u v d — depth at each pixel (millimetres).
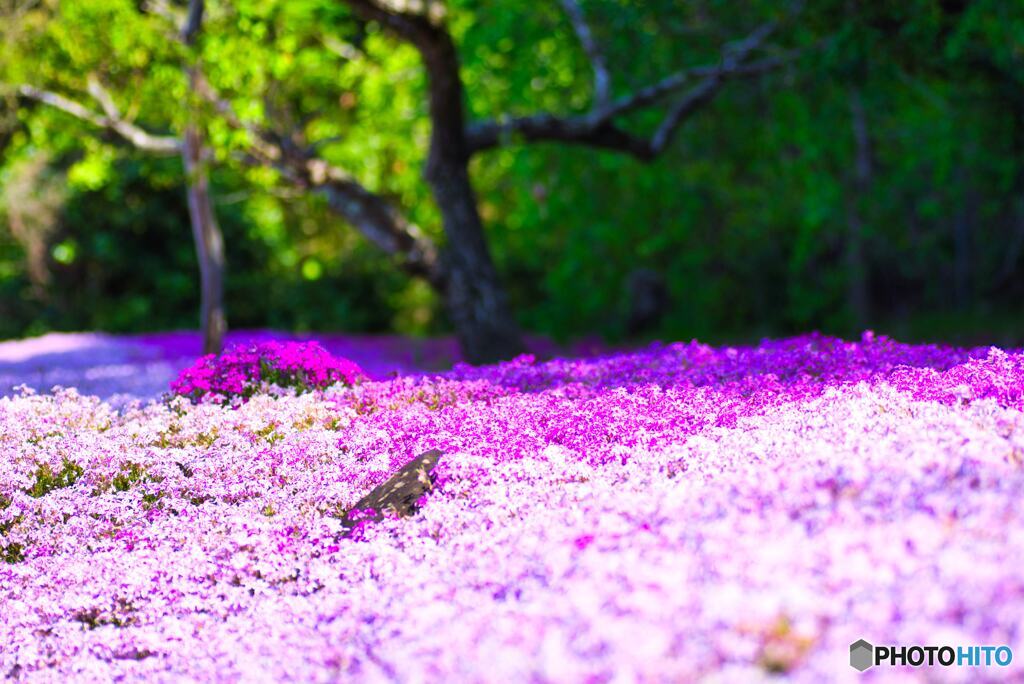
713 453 5871
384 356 19984
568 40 20281
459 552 5117
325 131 22438
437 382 9531
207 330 16812
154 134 21234
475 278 18047
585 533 4453
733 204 24344
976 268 28453
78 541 6855
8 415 8961
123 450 8078
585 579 3883
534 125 18250
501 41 20016
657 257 26766
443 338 24609
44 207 30719
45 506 7125
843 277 25469
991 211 25906
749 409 7262
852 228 24125
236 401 9578
